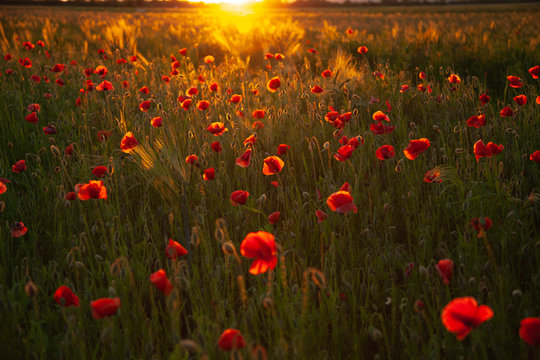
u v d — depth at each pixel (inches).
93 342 80.5
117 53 275.4
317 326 80.3
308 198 99.3
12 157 118.4
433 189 99.3
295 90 159.3
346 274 83.7
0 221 96.6
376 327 80.7
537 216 94.4
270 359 75.6
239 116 120.7
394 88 155.8
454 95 146.6
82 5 3112.7
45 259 93.4
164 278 70.0
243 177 105.4
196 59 315.0
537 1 3395.7
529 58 226.4
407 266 84.0
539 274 78.9
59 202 97.1
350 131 121.6
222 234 71.5
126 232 93.7
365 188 100.3
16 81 194.9
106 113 142.6
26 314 82.6
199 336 73.4
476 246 81.8
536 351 73.9
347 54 277.0
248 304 83.1
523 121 117.4
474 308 63.9
